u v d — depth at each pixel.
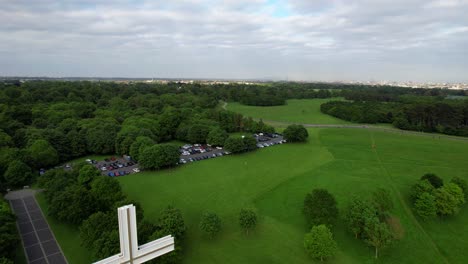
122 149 107.25
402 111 180.12
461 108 163.62
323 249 46.66
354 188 78.69
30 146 96.69
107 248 41.53
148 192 76.75
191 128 130.38
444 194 60.91
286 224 60.94
